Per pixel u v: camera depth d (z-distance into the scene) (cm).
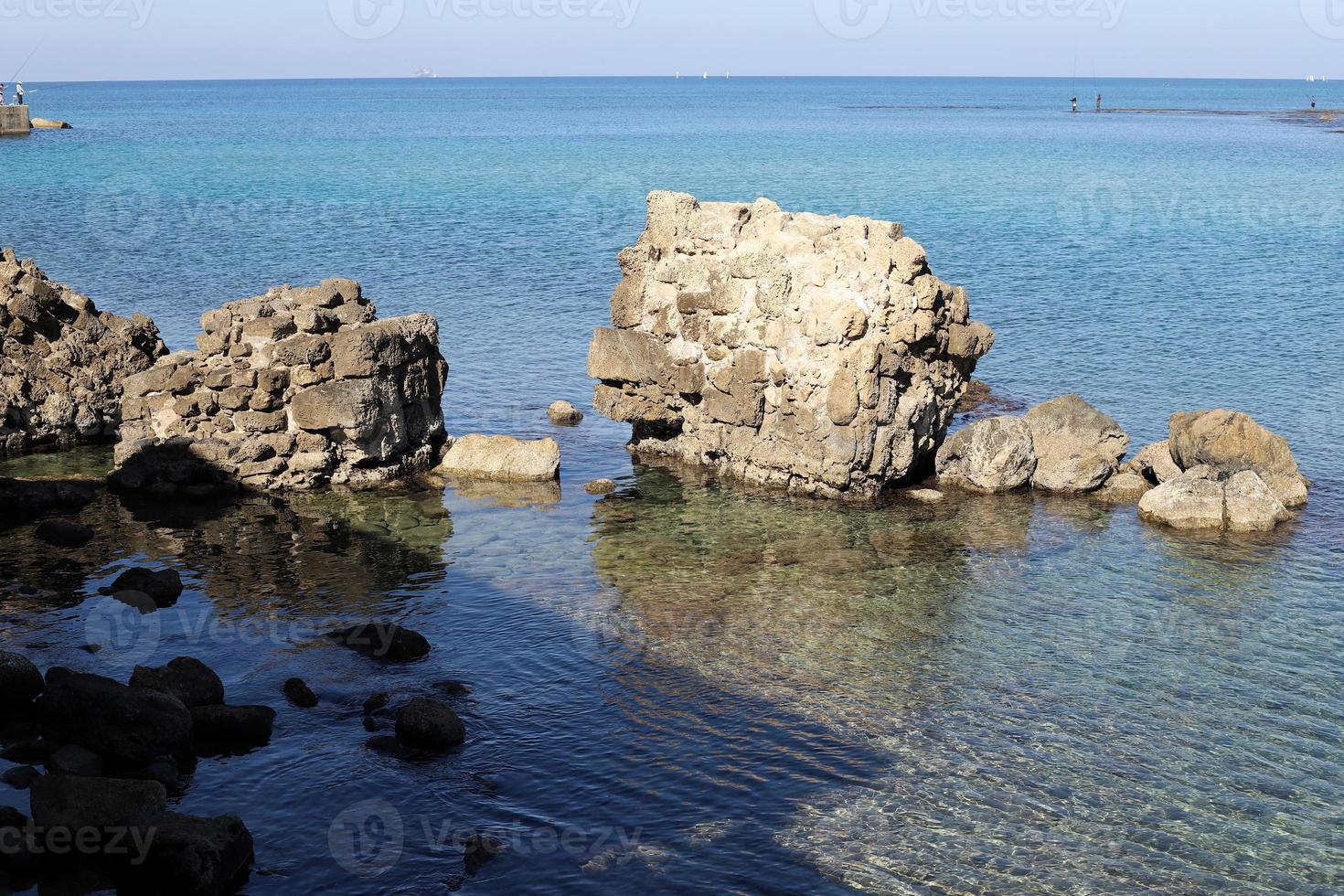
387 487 2950
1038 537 2695
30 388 3131
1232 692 1989
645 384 3189
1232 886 1502
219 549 2517
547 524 2725
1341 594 2373
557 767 1734
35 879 1436
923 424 3002
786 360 2911
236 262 5975
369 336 2850
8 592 2252
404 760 1741
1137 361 4291
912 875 1511
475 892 1461
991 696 1967
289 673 1986
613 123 19862
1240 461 2888
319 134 16075
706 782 1705
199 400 2872
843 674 2034
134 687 1812
